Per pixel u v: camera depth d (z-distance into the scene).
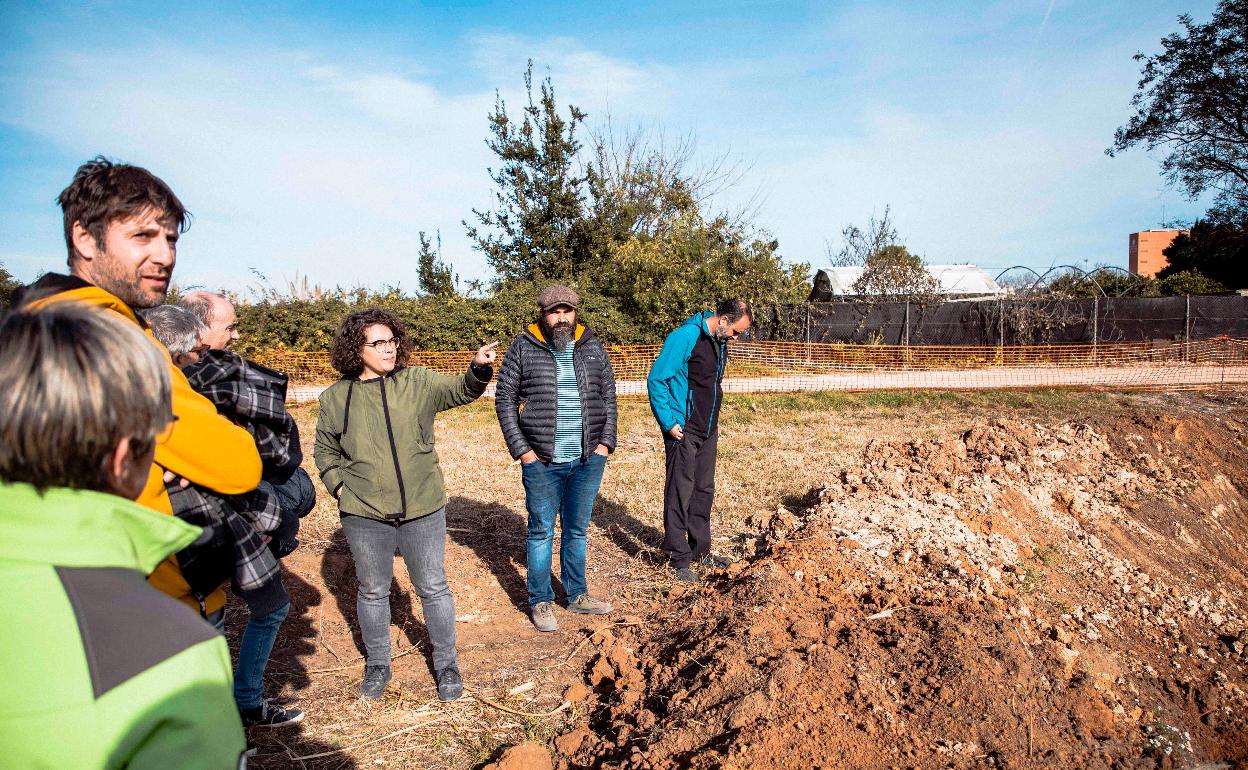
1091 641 5.05
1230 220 34.03
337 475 3.65
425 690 3.86
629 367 18.31
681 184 29.80
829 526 5.66
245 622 4.59
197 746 0.94
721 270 20.52
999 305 22.33
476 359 3.50
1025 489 7.38
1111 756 3.59
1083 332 22.47
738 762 2.90
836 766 3.00
